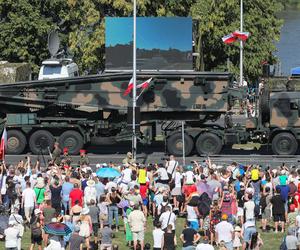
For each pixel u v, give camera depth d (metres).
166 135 83.88
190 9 121.81
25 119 85.00
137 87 83.12
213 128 84.31
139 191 54.94
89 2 117.31
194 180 58.50
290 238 48.06
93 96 85.38
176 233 55.88
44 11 122.69
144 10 116.75
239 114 94.06
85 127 85.69
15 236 48.62
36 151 85.06
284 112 83.06
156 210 56.78
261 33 130.38
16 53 119.88
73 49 118.81
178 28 95.88
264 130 83.69
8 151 85.12
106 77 84.75
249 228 49.66
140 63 96.31
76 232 47.69
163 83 84.38
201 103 84.25
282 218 56.28
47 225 47.03
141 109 84.56
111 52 96.25
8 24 119.69
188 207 53.44
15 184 57.81
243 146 89.94
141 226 51.47
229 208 52.97
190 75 84.00
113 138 86.19
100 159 82.81
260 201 57.53
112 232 51.56
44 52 121.06
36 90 85.62
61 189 56.56
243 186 57.22
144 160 80.88
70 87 85.38
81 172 59.19
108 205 55.44
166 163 63.88
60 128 85.25
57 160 73.19
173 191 60.00
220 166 69.38
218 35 123.56
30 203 56.06
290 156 83.19
